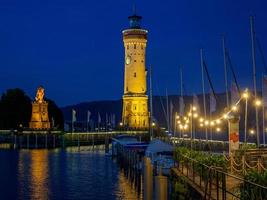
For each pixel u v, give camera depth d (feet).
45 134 575.38
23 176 265.13
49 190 213.46
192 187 114.52
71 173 280.31
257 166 108.06
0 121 631.56
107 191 208.33
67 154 454.81
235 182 109.09
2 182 239.71
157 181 72.90
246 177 78.48
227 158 131.95
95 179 250.98
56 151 509.35
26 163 349.41
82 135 642.22
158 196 72.69
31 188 219.82
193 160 128.67
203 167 114.32
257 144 187.42
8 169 303.68
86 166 324.60
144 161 101.60
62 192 207.51
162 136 538.06
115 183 234.58
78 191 209.77
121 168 299.58
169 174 181.57
